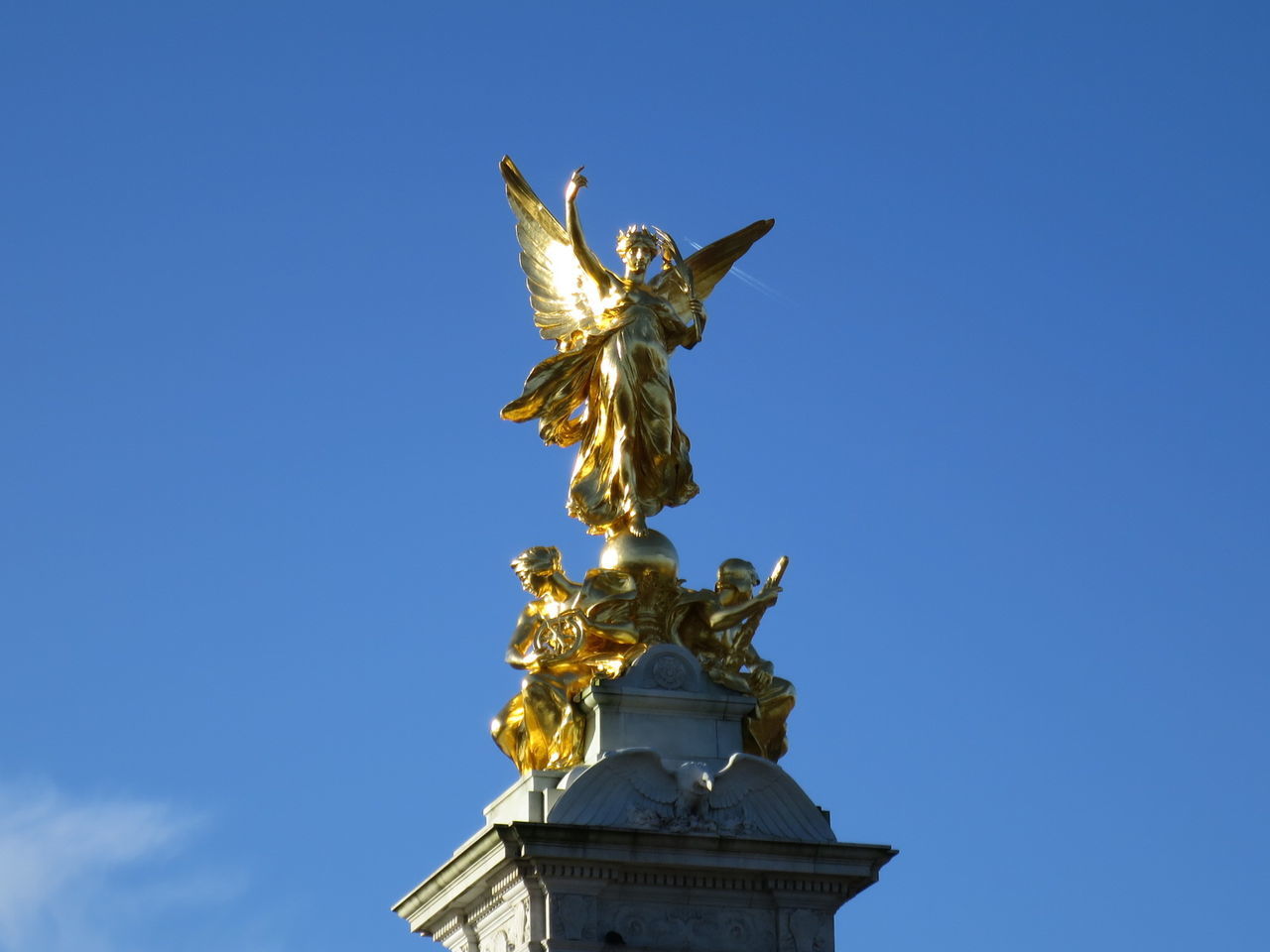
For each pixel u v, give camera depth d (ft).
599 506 193.67
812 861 179.22
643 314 196.24
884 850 180.34
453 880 183.42
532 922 174.91
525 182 203.62
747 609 188.96
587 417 197.26
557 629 186.80
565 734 184.14
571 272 201.26
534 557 189.57
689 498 195.83
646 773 179.11
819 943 179.11
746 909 179.22
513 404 195.52
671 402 195.72
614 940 175.42
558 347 201.26
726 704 185.26
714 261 205.57
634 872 176.96
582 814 177.06
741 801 180.34
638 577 189.37
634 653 186.60
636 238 199.72
